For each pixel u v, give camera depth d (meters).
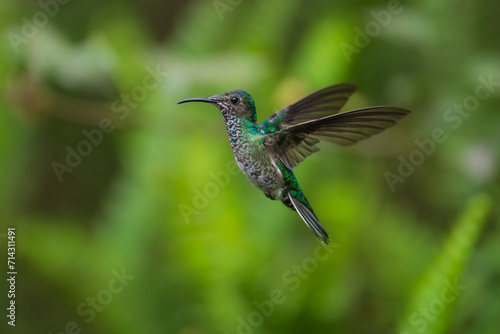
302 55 9.89
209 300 8.77
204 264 8.64
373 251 9.07
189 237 8.67
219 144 9.59
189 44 10.34
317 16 10.52
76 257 9.24
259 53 10.08
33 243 9.10
